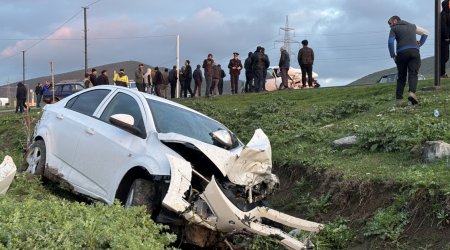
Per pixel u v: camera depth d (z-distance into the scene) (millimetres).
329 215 7402
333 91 17453
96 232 4301
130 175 6727
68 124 8000
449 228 5844
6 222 4238
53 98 31141
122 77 23531
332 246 6562
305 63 20938
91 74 23453
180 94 25156
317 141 9961
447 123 8922
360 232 6602
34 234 3922
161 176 6250
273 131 11453
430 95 12172
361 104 12500
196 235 6375
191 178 6266
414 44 11125
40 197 7223
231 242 6801
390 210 6512
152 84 24969
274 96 18281
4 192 6449
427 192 6246
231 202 6062
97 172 7148
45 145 8219
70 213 4746
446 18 15469
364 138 8898
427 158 7605
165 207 5988
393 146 8438
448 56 15836
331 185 7777
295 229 7027
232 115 13992
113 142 7047
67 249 3881
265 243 6777
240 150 6984
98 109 7812
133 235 4648
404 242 6039
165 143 6641
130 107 7430
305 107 14211
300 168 8797
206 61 22219
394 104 11758
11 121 18078
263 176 6551
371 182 7180
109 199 6805
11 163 6562
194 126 7309
